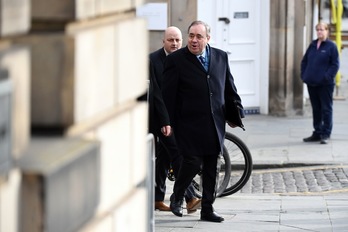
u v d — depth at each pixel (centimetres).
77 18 587
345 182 2177
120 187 718
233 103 1623
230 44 3002
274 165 2328
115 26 682
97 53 630
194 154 1599
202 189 1653
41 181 523
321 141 2575
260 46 3023
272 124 2888
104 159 666
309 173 2270
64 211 552
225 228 1602
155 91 1670
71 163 561
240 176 2008
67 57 575
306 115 3064
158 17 2745
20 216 523
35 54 573
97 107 634
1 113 495
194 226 1619
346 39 4753
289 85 3027
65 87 575
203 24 1597
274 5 2992
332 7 3509
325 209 1811
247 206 1839
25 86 534
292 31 3016
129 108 743
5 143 501
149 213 1052
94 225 628
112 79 674
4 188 502
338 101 3409
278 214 1750
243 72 3033
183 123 1599
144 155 798
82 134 622
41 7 584
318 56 2564
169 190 2039
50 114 575
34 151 560
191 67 1587
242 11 2998
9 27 513
